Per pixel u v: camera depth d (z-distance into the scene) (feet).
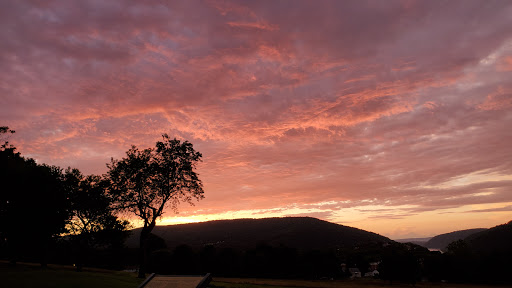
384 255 336.29
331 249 407.85
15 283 75.61
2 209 141.08
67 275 103.76
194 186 152.15
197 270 333.62
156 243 361.51
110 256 269.85
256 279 321.93
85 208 158.61
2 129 145.48
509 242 331.36
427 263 353.31
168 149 152.05
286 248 390.63
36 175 147.13
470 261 331.36
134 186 148.46
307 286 252.42
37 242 155.12
